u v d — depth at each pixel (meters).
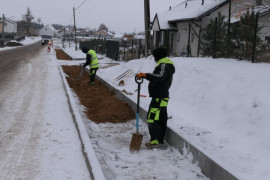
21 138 5.50
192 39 23.12
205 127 6.12
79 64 22.09
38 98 9.01
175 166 4.62
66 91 9.87
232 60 9.27
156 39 29.98
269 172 4.01
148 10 16.58
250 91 6.46
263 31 14.98
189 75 9.02
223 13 22.06
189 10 25.48
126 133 6.27
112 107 8.24
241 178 3.56
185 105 7.70
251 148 4.88
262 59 8.80
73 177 4.02
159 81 5.19
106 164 4.52
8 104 8.14
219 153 4.71
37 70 16.88
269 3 10.40
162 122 5.54
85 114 7.50
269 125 5.20
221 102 6.79
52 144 5.22
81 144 5.15
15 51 38.38
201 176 4.29
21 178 3.97
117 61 23.44
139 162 4.76
